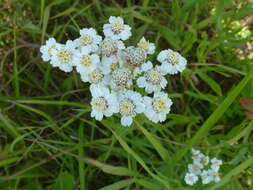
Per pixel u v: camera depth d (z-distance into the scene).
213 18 0.18
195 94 0.18
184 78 0.20
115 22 0.15
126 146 0.13
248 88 0.18
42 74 0.20
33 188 0.16
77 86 0.18
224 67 0.17
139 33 0.19
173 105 0.20
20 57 0.20
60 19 0.20
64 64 0.14
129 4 0.19
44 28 0.17
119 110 0.14
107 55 0.14
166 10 0.21
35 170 0.17
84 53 0.14
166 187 0.14
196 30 0.19
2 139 0.18
